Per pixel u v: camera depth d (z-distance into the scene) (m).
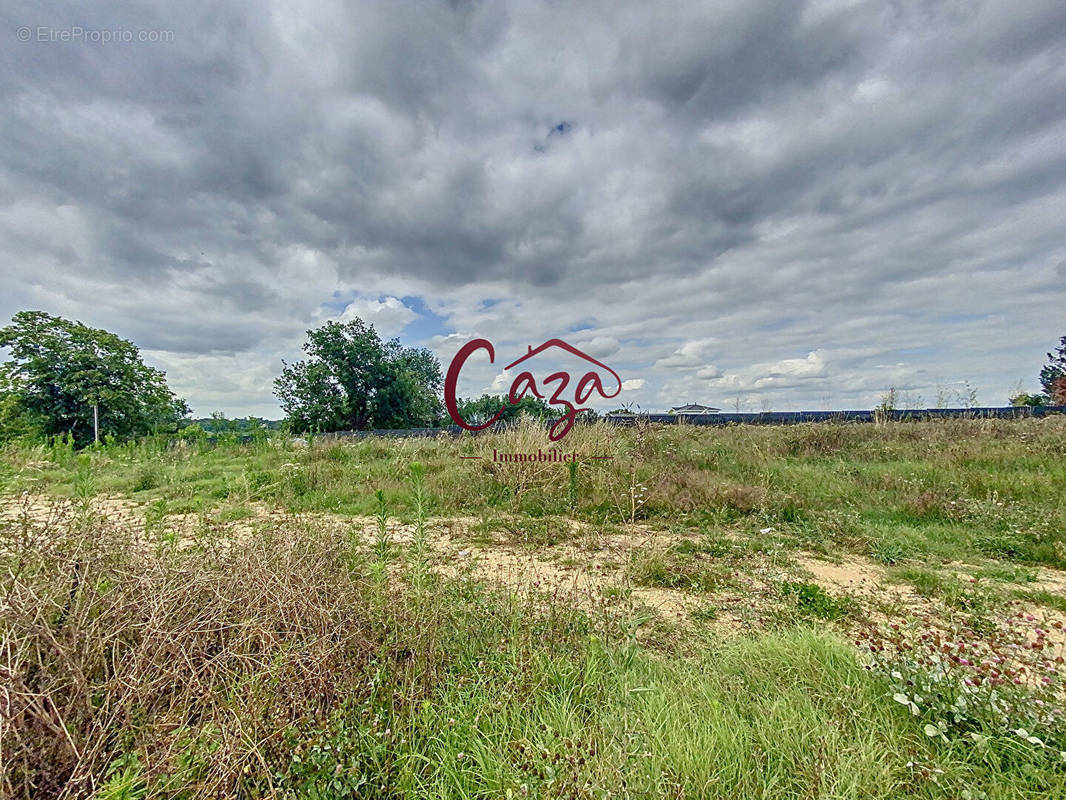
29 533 2.72
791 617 2.77
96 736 1.48
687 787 1.44
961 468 5.90
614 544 4.27
